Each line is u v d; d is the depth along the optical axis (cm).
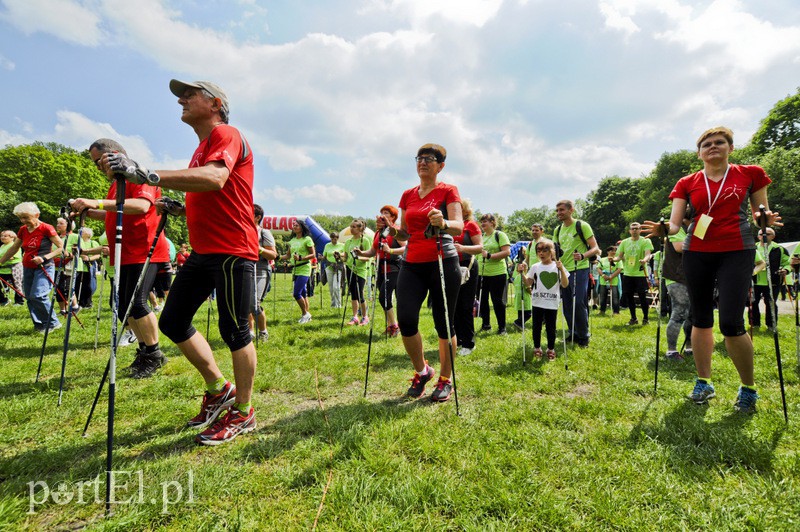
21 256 1009
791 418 278
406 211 337
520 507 181
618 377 391
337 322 757
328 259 1037
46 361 432
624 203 4559
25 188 3975
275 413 295
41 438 247
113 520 167
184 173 204
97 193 4278
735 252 298
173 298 252
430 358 483
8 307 931
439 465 220
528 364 445
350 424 270
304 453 229
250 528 167
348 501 185
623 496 191
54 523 169
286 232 2125
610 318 899
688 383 366
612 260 1008
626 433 257
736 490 196
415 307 320
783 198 2605
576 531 169
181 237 3916
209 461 221
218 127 243
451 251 321
